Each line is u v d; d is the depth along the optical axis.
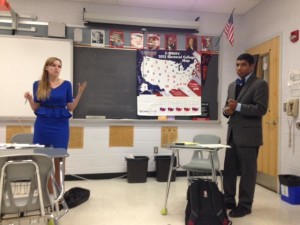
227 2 4.39
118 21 4.41
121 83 4.54
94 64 4.45
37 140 2.87
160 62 4.63
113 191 3.80
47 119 2.87
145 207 3.17
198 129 4.77
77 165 4.39
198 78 4.75
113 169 4.52
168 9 4.68
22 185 1.98
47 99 2.86
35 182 1.76
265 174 4.14
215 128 4.82
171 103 4.67
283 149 3.77
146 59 4.59
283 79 3.79
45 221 2.27
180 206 3.21
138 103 4.57
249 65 2.97
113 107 4.52
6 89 4.11
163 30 4.64
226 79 4.85
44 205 1.84
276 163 3.89
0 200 1.66
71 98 3.05
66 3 4.36
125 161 4.54
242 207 2.95
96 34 4.44
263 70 4.26
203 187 2.67
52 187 1.98
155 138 4.64
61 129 2.92
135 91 4.59
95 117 4.41
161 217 2.88
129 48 4.55
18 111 4.15
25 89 4.16
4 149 2.09
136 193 3.72
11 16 4.12
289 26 3.70
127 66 4.55
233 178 3.10
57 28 4.23
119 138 4.54
